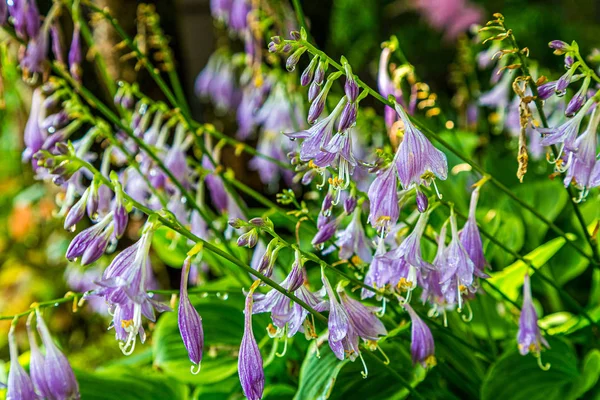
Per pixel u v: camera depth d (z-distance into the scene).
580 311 0.66
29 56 0.70
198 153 0.80
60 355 0.56
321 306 0.57
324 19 1.86
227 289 0.72
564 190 0.85
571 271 0.82
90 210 0.57
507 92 0.85
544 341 0.62
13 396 0.56
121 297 0.54
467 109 1.03
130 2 0.99
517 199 0.62
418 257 0.59
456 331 0.72
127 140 0.75
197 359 0.55
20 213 1.38
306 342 0.75
